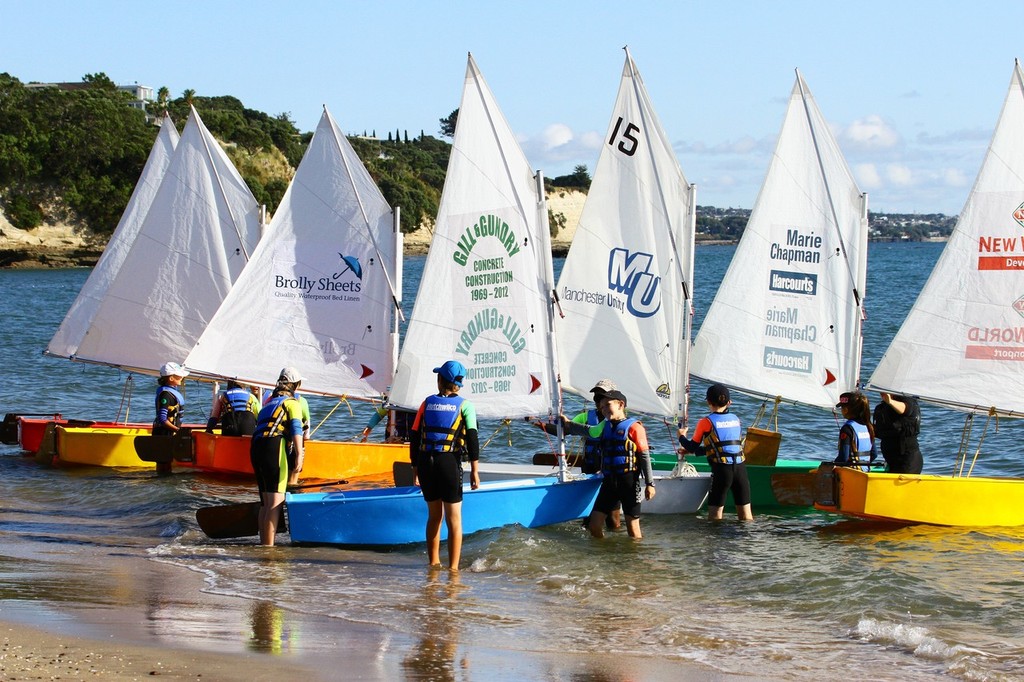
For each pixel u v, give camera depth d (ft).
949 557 36.81
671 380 48.70
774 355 52.54
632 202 48.91
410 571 34.94
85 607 28.45
